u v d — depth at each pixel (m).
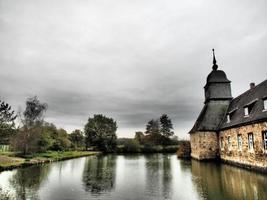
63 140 53.91
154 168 23.64
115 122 70.12
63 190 12.76
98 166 26.36
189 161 31.03
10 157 30.80
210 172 18.77
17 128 35.09
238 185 12.84
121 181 15.71
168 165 26.42
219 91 32.44
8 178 16.83
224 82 32.62
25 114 37.72
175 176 17.42
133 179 16.53
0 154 34.78
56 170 22.08
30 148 37.62
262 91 21.80
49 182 15.34
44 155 36.09
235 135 23.86
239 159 22.70
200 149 29.77
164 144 73.06
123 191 12.40
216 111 31.48
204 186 13.00
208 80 33.53
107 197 11.12
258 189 11.62
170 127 85.00
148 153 60.50
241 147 22.44
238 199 9.94
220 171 19.16
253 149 19.81
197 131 30.48
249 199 9.85
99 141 66.50
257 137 19.11
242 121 21.98
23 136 36.75
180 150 40.91
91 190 12.73
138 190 12.59
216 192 11.39
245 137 21.38
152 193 11.80
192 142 36.69
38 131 39.03
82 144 74.00
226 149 26.73
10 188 13.24
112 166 26.31
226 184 13.26
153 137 74.38
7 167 21.73
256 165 19.20
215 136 29.86
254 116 19.91
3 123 28.80
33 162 27.23
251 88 26.47
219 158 29.33
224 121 29.00
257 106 20.61
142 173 19.78
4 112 28.81
